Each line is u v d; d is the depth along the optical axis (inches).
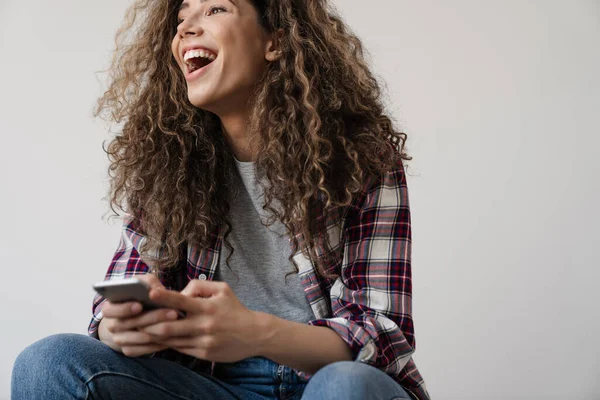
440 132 110.2
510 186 109.0
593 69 109.6
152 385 49.2
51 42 115.4
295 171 57.1
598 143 108.7
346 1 112.7
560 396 106.3
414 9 112.6
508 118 109.8
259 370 54.1
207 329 43.8
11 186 113.7
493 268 108.0
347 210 56.4
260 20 59.2
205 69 57.3
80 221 112.7
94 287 41.4
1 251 112.9
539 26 110.8
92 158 113.3
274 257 57.7
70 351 47.6
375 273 53.9
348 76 60.9
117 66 68.7
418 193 109.2
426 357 107.5
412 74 111.5
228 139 60.2
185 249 59.5
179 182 59.5
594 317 106.8
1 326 111.9
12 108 114.7
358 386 41.4
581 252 107.6
